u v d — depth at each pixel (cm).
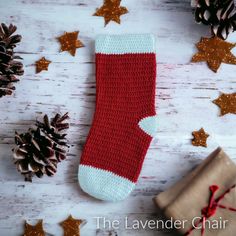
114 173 101
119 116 103
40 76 107
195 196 95
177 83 106
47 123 96
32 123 106
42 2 108
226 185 95
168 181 105
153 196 104
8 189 105
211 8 98
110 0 108
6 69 92
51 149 94
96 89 104
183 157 105
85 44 108
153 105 102
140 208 104
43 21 108
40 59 107
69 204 104
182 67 107
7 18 108
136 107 103
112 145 102
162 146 105
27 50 108
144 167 105
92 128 103
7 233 104
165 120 106
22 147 95
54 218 104
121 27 108
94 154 102
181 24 108
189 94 106
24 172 96
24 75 107
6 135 106
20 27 108
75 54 108
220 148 97
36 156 94
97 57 104
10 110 106
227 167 96
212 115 106
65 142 98
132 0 108
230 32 105
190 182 96
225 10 96
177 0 108
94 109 106
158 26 108
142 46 103
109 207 104
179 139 105
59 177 105
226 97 106
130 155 102
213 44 106
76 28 108
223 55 106
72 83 107
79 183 102
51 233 104
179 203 94
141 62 102
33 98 107
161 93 106
